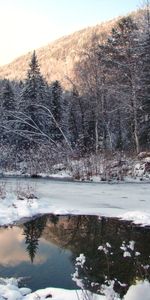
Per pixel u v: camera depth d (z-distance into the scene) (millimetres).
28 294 6902
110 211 13406
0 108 33031
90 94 38438
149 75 32344
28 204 14000
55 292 6883
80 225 11859
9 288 7031
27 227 11734
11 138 36281
